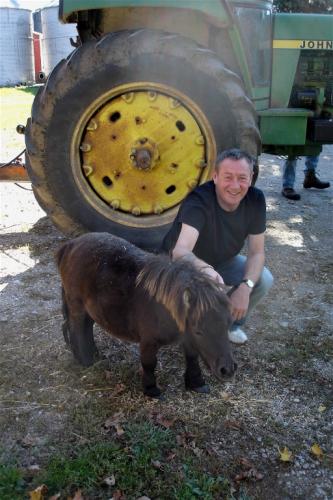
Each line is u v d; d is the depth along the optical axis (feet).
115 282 9.09
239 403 9.59
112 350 11.06
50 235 16.87
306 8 34.04
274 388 10.00
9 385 9.92
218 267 10.53
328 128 15.23
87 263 9.59
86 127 13.53
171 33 12.98
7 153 27.22
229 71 12.80
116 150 13.71
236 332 11.09
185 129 13.48
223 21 13.16
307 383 10.18
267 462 8.35
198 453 8.43
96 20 14.58
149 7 13.42
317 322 12.32
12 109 45.14
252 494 7.78
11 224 17.78
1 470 7.86
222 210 9.54
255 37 14.79
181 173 13.84
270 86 15.93
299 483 7.99
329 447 8.67
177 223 9.71
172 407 9.44
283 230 17.87
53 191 13.88
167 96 13.25
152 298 8.49
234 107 12.94
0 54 72.95
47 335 11.52
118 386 9.93
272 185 23.94
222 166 9.00
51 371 10.36
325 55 17.29
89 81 12.92
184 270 7.99
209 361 7.80
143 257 9.22
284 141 14.88
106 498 7.58
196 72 12.80
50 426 8.96
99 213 14.03
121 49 12.58
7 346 11.07
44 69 77.56
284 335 11.76
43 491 7.59
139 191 14.03
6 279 13.93
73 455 8.35
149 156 13.50
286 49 15.74
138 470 8.03
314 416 9.30
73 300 9.96
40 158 13.60
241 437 8.81
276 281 14.23
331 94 17.56
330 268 15.07
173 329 8.46
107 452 8.27
